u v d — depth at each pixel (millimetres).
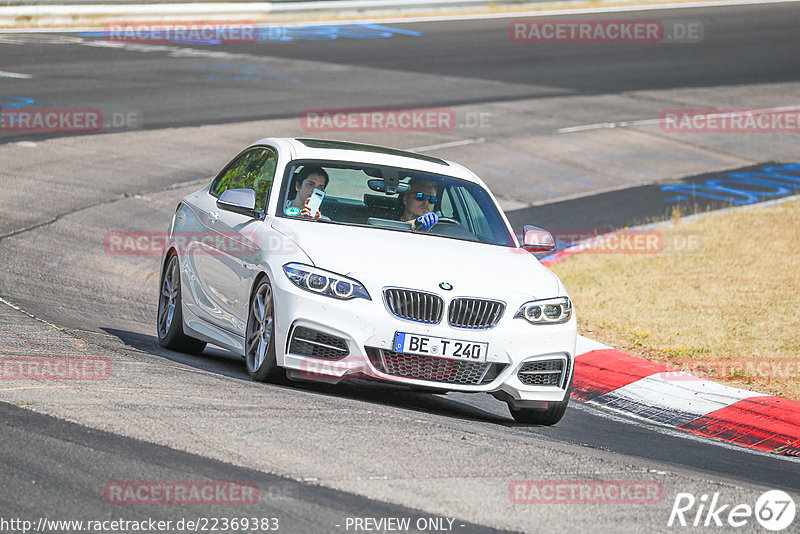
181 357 29391
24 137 65062
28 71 83438
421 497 17203
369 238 26250
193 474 17188
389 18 125812
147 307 38469
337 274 24328
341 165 29062
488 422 25750
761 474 23453
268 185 28375
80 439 18406
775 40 122688
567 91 94000
